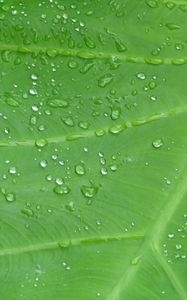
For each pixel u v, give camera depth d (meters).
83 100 0.44
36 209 0.41
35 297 0.40
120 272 0.40
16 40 0.45
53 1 0.47
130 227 0.41
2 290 0.40
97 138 0.43
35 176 0.42
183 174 0.43
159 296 0.40
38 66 0.45
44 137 0.43
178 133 0.44
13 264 0.40
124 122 0.44
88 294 0.40
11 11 0.46
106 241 0.41
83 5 0.47
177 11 0.47
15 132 0.43
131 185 0.42
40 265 0.40
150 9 0.47
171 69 0.45
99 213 0.41
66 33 0.46
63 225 0.41
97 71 0.45
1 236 0.41
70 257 0.41
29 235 0.41
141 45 0.46
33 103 0.44
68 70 0.45
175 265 0.41
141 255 0.41
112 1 0.47
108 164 0.43
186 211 0.42
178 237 0.41
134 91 0.44
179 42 0.46
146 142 0.43
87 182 0.42
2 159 0.42
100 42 0.46
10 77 0.44
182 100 0.44
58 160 0.42
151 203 0.42
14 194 0.41
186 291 0.40
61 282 0.40
